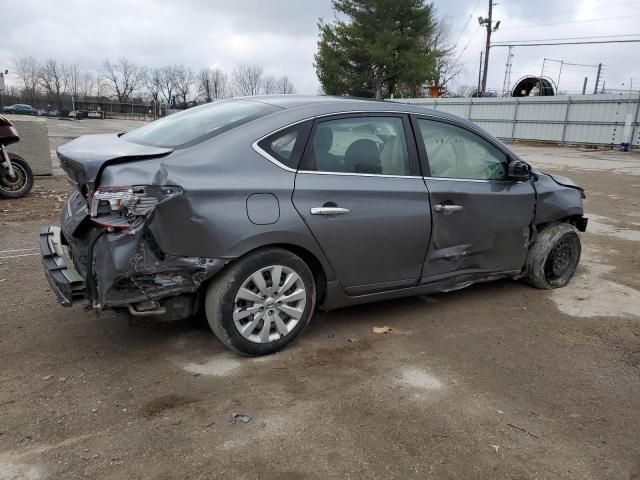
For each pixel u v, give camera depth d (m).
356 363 3.47
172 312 3.22
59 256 3.48
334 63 39.75
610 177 14.13
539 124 28.19
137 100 78.75
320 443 2.64
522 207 4.54
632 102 24.17
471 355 3.66
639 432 2.85
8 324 3.82
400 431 2.76
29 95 74.19
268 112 3.51
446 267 4.16
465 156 4.25
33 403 2.87
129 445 2.56
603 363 3.62
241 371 3.30
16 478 2.32
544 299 4.82
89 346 3.54
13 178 8.36
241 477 2.38
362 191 3.58
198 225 2.99
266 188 3.21
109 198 2.87
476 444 2.68
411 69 38.06
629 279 5.49
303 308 3.54
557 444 2.71
